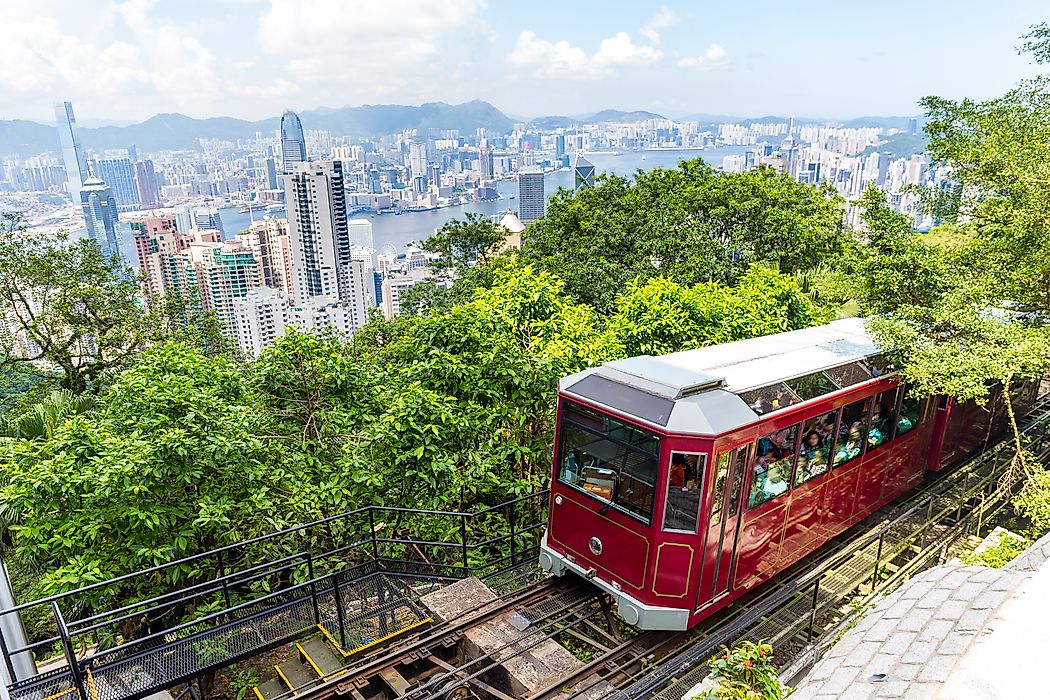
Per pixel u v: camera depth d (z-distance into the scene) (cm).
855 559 966
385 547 1039
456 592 875
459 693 731
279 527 890
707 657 759
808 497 867
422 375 1105
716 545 749
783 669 688
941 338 953
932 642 264
